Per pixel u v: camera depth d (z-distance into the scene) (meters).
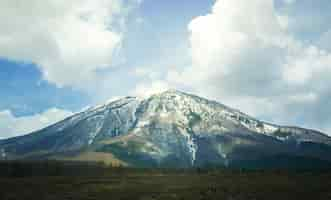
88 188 131.50
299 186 125.50
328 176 177.88
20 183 152.38
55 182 160.00
